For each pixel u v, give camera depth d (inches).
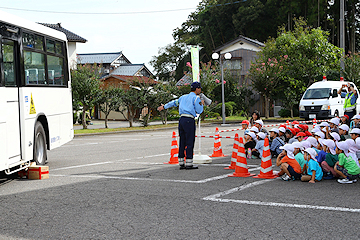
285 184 306.0
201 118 1208.2
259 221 211.8
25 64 353.4
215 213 228.5
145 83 1092.5
